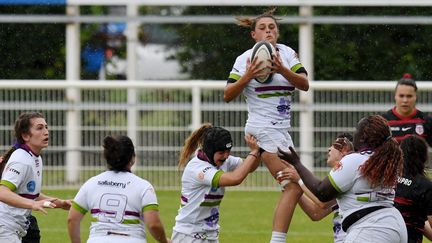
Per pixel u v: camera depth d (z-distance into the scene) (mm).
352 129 68312
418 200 31453
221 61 87312
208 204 31781
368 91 68000
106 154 28938
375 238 28125
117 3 69438
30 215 33969
